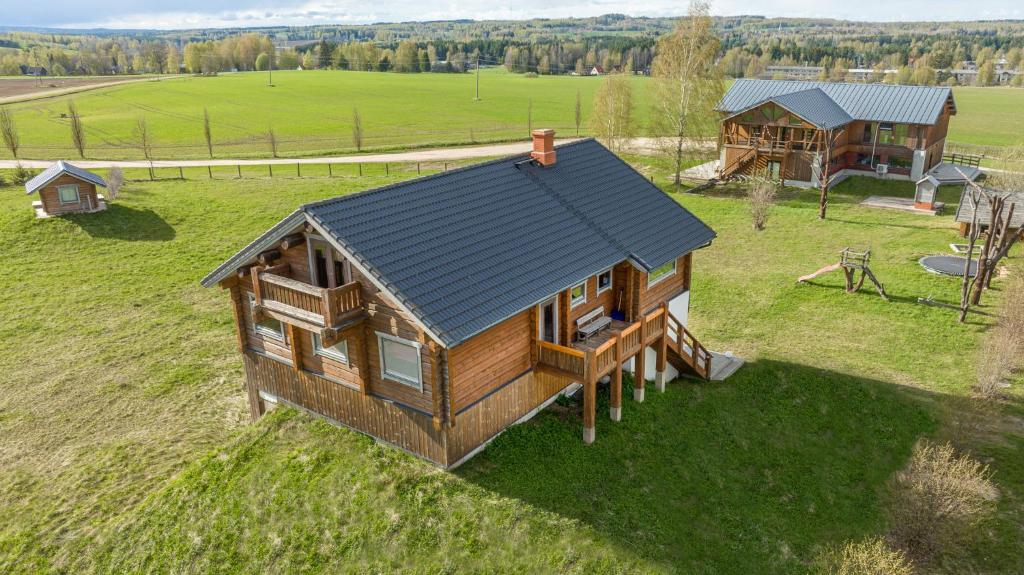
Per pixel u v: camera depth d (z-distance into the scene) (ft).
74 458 62.23
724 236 131.75
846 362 80.48
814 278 107.86
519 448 55.98
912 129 164.76
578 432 59.00
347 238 49.39
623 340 59.82
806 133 162.09
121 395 73.41
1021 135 250.98
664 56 172.86
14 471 60.59
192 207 139.33
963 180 165.78
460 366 50.90
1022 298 85.40
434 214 56.90
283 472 54.34
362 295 51.93
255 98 354.33
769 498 56.59
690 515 52.85
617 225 68.39
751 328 91.04
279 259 56.70
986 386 71.41
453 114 315.17
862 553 46.68
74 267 110.52
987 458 61.77
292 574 46.85
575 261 59.72
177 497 53.42
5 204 136.46
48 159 207.31
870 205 149.89
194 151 228.02
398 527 48.80
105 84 428.56
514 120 300.40
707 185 170.81
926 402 71.31
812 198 157.17
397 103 346.74
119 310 95.61
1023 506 55.67
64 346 84.79
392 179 170.40
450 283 50.42
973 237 89.92
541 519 49.34
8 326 89.97
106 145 236.02
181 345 85.40
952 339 86.33
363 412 56.39
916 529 51.83
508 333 55.42
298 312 51.83
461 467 53.26
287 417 60.54
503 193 64.44
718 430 64.13
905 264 112.57
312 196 149.59
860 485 59.21
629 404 64.64
